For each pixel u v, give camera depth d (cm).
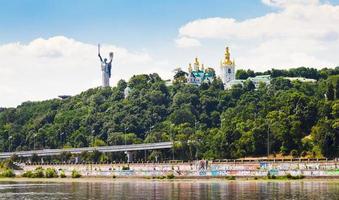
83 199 18450
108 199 18325
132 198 18450
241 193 19062
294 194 17988
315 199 16375
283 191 19225
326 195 17400
